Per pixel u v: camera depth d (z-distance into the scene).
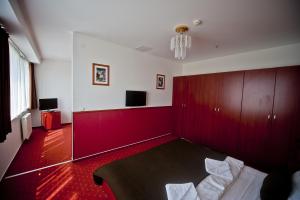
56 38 2.79
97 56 2.77
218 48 3.03
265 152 2.61
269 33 2.29
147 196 1.21
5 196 1.74
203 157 1.92
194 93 3.77
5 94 1.92
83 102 2.67
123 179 1.43
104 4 1.67
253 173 1.60
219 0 1.53
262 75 2.63
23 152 2.91
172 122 4.39
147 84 3.75
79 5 1.70
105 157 2.84
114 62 3.03
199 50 3.18
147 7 1.70
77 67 2.55
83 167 2.44
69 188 1.91
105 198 1.76
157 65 3.94
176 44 2.11
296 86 2.29
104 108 2.96
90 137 2.78
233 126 3.04
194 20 1.95
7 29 2.00
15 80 2.91
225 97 3.15
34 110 4.64
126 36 2.60
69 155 2.83
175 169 1.62
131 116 3.42
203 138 3.58
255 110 2.73
